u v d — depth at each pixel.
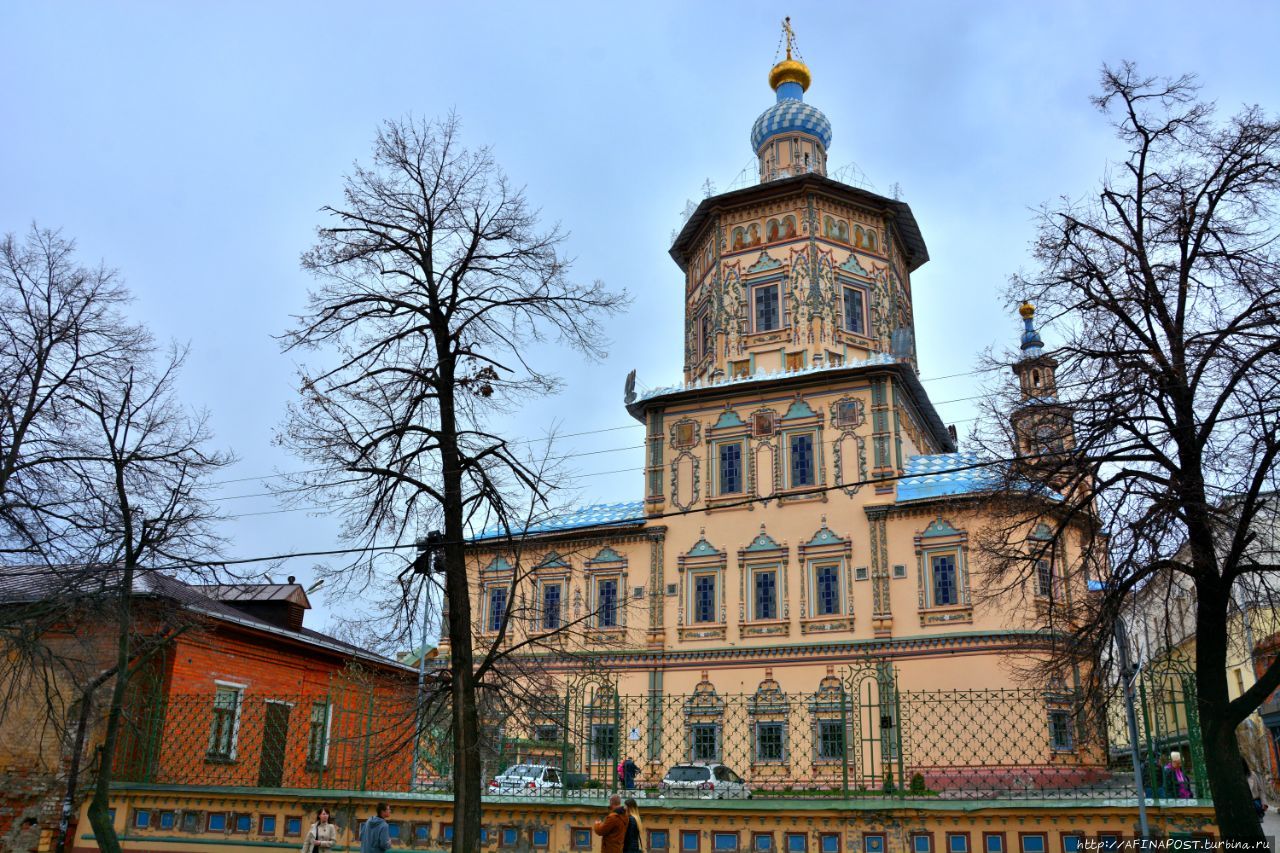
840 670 36.56
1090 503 16.92
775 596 38.78
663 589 40.34
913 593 36.66
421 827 18.80
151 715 22.50
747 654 38.16
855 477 39.16
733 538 40.12
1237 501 15.38
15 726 23.25
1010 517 20.06
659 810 17.61
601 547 42.06
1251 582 16.30
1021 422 17.78
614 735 18.98
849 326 43.56
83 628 22.39
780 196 44.78
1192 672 16.48
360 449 16.98
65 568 19.70
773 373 42.41
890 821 16.52
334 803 19.36
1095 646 16.41
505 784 20.19
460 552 16.95
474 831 15.66
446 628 22.67
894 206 45.62
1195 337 15.39
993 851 16.00
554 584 41.69
